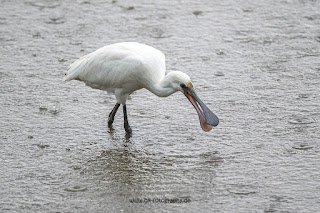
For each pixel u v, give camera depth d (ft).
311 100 45.34
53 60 53.78
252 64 52.24
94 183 35.58
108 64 40.96
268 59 53.11
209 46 56.08
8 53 55.26
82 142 40.65
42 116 44.14
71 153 39.17
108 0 68.13
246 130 41.39
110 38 57.82
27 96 47.26
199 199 33.50
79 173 36.73
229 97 46.39
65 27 60.75
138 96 47.52
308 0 66.95
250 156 38.04
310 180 34.83
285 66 51.60
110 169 37.22
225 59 53.36
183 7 65.41
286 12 63.72
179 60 53.26
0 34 59.41
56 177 36.22
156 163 37.78
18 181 35.68
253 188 34.35
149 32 59.11
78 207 32.96
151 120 43.57
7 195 34.17
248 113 43.78
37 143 40.32
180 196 33.86
